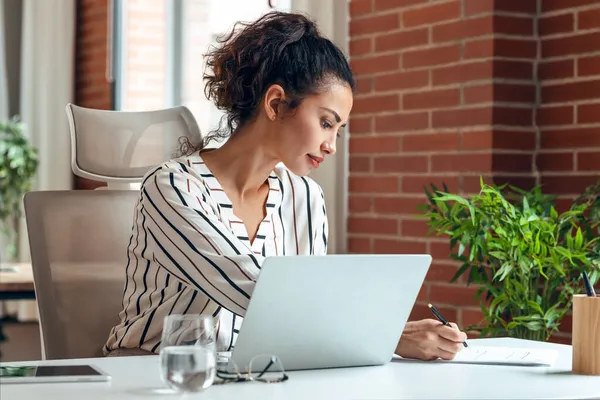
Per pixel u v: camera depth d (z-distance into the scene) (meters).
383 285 1.73
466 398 1.49
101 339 2.44
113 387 1.52
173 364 1.47
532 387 1.60
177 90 5.73
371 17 3.86
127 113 2.64
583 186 3.26
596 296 1.77
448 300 3.52
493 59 3.35
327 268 1.66
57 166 6.61
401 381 1.64
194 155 2.08
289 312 1.66
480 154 3.40
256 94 2.02
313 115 1.99
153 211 1.94
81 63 6.64
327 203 3.97
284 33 2.00
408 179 3.70
